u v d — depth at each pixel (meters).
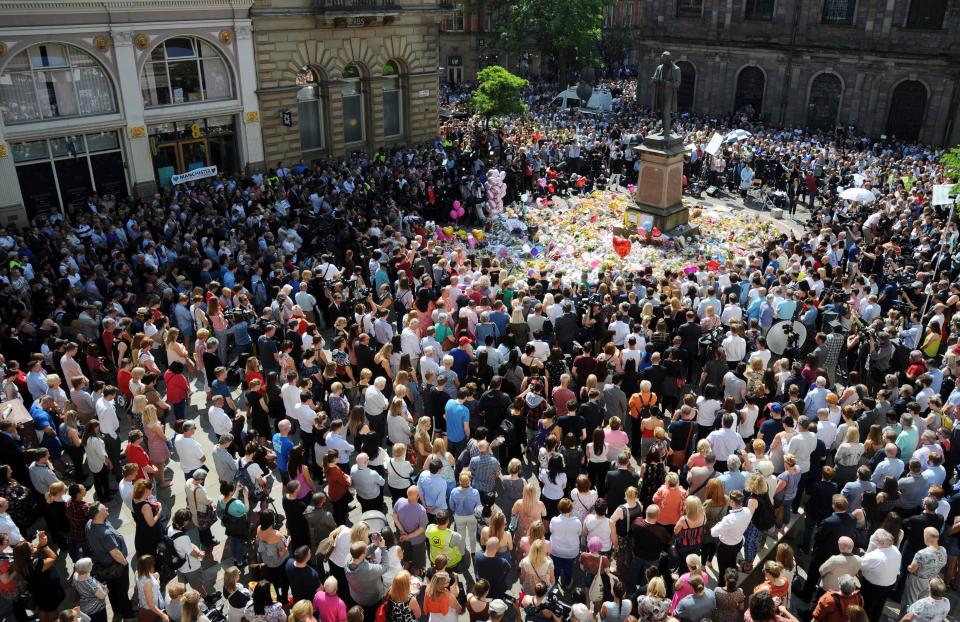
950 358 15.58
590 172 35.50
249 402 13.62
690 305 17.28
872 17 48.84
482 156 36.88
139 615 9.31
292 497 10.49
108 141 28.08
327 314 19.86
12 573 9.58
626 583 10.76
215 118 31.17
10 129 25.16
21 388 14.65
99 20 26.27
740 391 13.61
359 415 12.53
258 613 8.62
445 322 15.98
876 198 29.22
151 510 10.41
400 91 38.94
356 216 25.31
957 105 47.09
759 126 52.47
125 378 14.76
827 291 18.67
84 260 21.05
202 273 19.86
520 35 70.25
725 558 10.49
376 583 9.31
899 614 10.92
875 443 12.20
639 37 59.88
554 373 14.52
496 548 9.45
